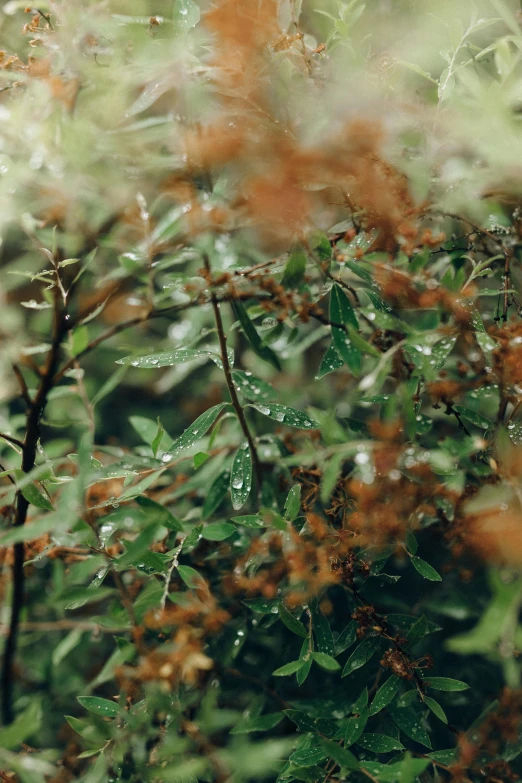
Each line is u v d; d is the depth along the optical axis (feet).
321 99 2.06
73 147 1.99
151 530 1.90
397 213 2.05
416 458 2.02
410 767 1.90
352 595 2.16
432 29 2.15
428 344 2.04
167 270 2.57
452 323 2.07
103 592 2.01
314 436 2.32
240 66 2.03
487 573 2.19
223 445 2.36
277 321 2.14
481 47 2.28
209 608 2.06
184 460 2.41
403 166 2.05
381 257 2.13
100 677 2.19
